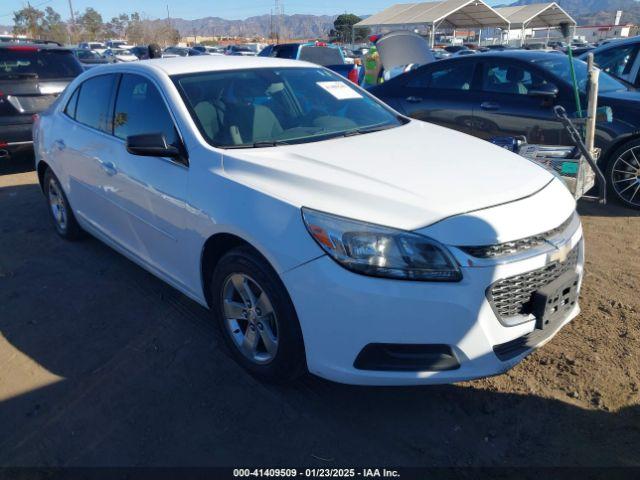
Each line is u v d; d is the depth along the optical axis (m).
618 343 3.17
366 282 2.31
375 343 2.37
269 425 2.64
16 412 2.79
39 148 4.93
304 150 3.05
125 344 3.35
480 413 2.69
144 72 3.65
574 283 2.70
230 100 3.42
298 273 2.44
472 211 2.43
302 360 2.67
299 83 3.87
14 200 6.43
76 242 5.02
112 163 3.71
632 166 5.36
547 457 2.40
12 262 4.62
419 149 3.15
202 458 2.46
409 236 2.32
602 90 5.71
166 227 3.27
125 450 2.52
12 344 3.40
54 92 7.79
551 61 5.98
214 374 3.03
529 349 2.56
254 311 2.80
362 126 3.66
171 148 3.09
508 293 2.43
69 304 3.86
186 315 3.66
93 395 2.90
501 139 4.72
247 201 2.68
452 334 2.33
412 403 2.77
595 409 2.67
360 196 2.49
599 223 5.11
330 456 2.45
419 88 6.79
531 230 2.46
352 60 22.38
